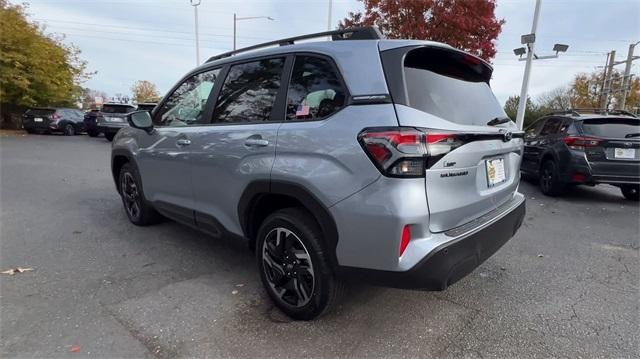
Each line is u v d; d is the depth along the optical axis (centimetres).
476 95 289
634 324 277
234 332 257
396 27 1307
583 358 238
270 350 239
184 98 376
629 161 644
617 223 549
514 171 312
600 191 799
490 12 1266
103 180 782
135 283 324
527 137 870
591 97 4450
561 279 352
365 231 221
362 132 220
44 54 2069
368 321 272
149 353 234
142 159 418
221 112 324
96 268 353
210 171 321
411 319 277
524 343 252
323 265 248
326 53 257
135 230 460
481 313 288
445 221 227
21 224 479
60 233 447
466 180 240
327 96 248
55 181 764
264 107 287
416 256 213
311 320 270
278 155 261
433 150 214
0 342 241
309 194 241
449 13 1219
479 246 243
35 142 1583
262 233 283
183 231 458
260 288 318
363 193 219
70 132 2069
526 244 449
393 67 231
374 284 231
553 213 605
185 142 347
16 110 2245
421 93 235
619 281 350
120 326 261
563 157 688
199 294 307
